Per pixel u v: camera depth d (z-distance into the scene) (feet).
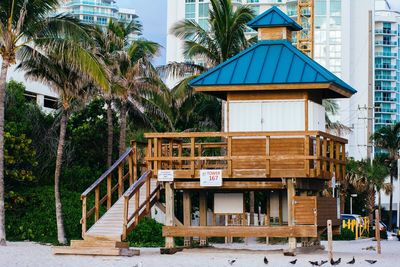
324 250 112.88
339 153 104.94
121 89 149.18
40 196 142.72
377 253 115.14
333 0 417.08
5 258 90.63
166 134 95.30
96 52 131.44
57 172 126.82
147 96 160.56
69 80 124.57
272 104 96.02
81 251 93.71
